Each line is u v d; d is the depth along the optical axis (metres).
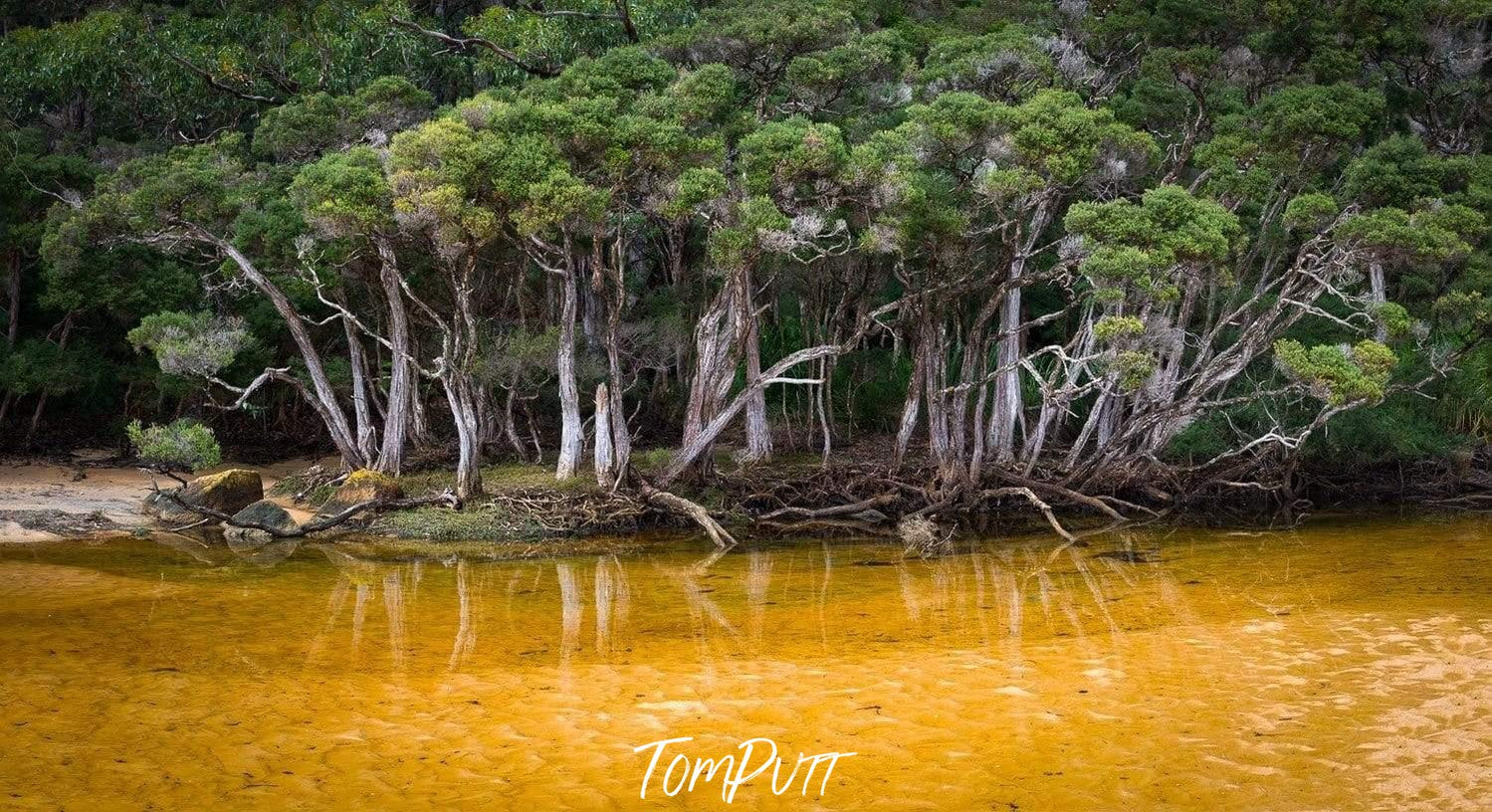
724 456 31.42
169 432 23.83
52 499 25.84
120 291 29.83
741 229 23.36
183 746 11.69
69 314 30.67
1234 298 28.88
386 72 36.72
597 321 31.28
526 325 31.33
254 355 31.20
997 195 24.17
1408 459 31.39
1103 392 26.73
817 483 27.66
